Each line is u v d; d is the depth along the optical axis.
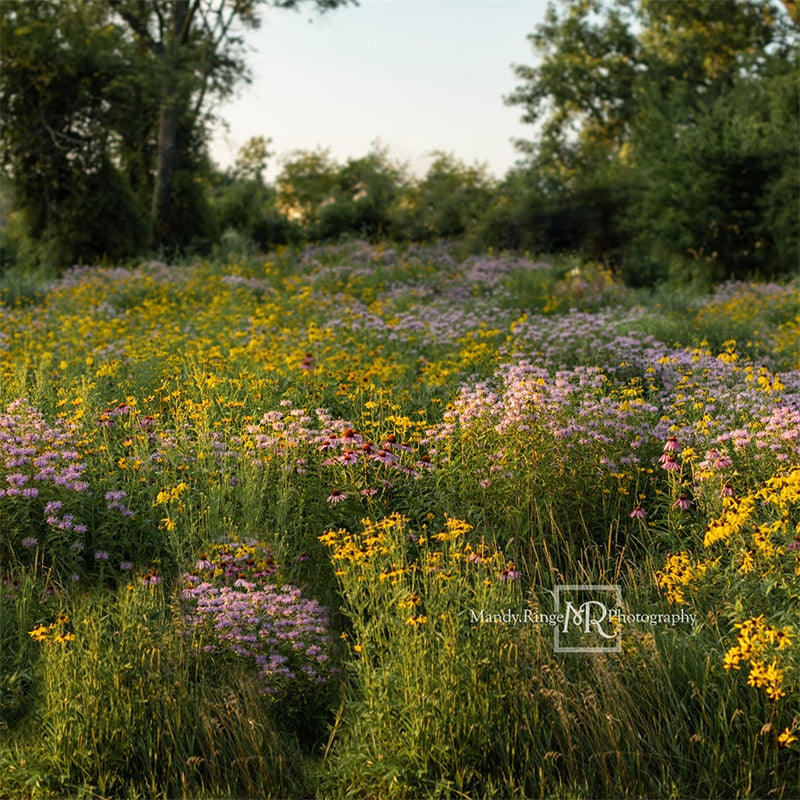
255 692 4.41
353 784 4.09
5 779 4.07
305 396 7.99
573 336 10.45
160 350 9.71
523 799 3.89
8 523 5.66
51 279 19.61
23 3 25.17
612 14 42.31
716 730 4.10
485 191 35.03
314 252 21.61
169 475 6.46
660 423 7.10
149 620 4.66
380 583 4.65
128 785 4.03
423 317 11.96
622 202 30.48
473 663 4.17
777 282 23.27
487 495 6.19
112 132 26.19
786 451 6.07
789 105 27.19
